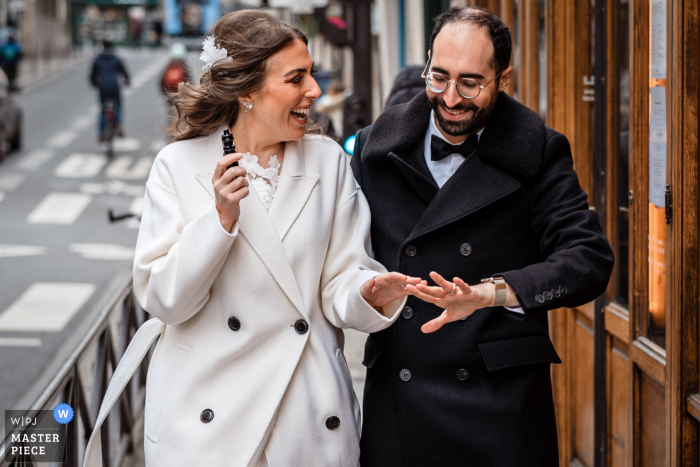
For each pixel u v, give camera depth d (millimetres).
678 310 2289
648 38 2654
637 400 2779
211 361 2041
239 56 2039
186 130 2176
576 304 2035
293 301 2039
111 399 2143
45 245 9094
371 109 7332
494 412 2160
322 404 2080
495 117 2215
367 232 2213
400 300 2074
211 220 1950
